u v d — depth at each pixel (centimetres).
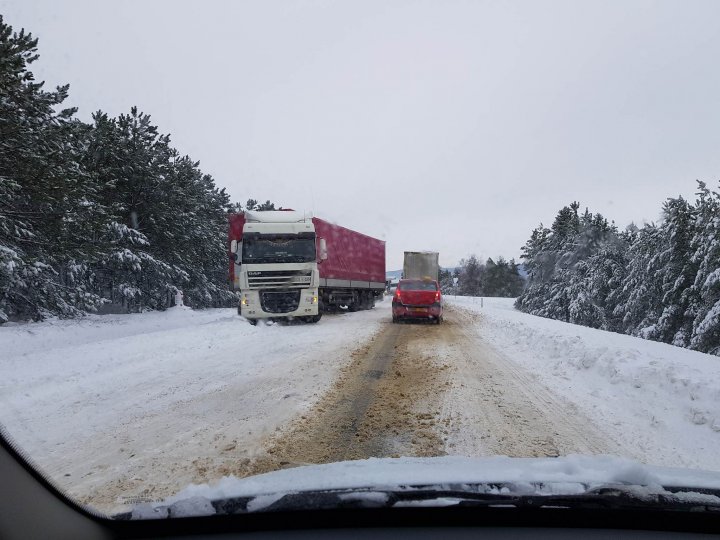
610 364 805
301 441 473
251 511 233
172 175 2455
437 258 2897
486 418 561
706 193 2773
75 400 623
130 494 349
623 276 4162
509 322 1698
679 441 483
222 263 3488
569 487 236
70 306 1906
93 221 1712
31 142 1450
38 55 1470
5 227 1467
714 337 2266
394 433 502
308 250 1619
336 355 996
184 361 906
